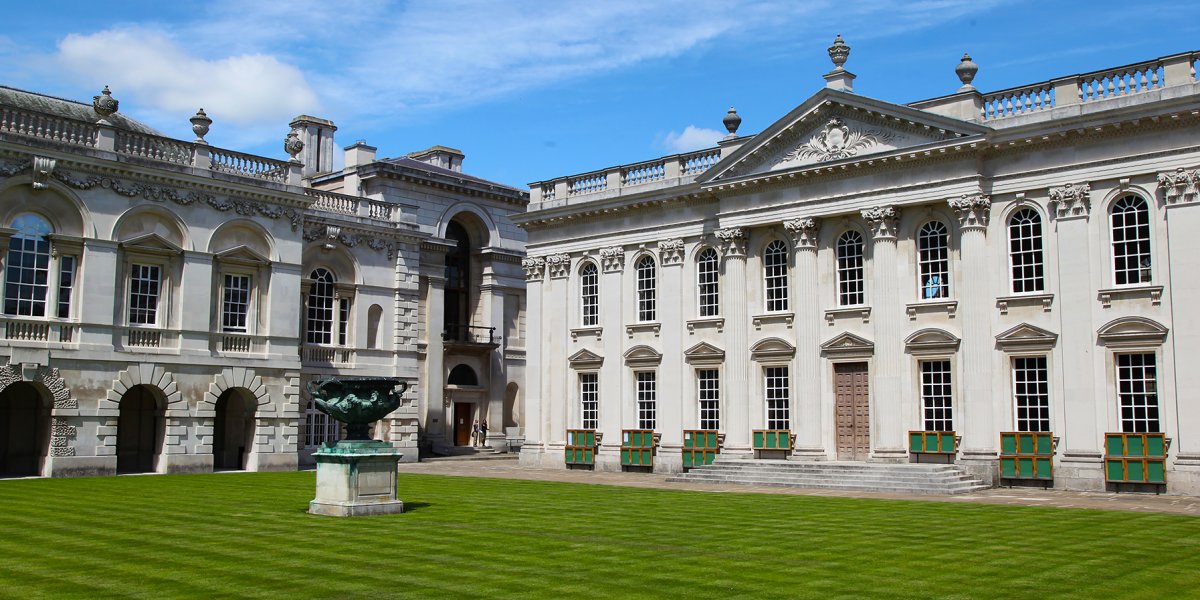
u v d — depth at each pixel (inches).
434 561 600.7
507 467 1768.0
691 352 1606.8
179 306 1616.6
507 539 701.9
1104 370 1229.1
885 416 1376.7
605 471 1685.5
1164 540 711.7
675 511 921.5
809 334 1466.5
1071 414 1244.5
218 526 772.6
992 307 1315.2
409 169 2140.7
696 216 1633.9
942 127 1348.4
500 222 2333.9
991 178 1328.7
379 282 1989.4
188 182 1626.5
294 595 498.3
